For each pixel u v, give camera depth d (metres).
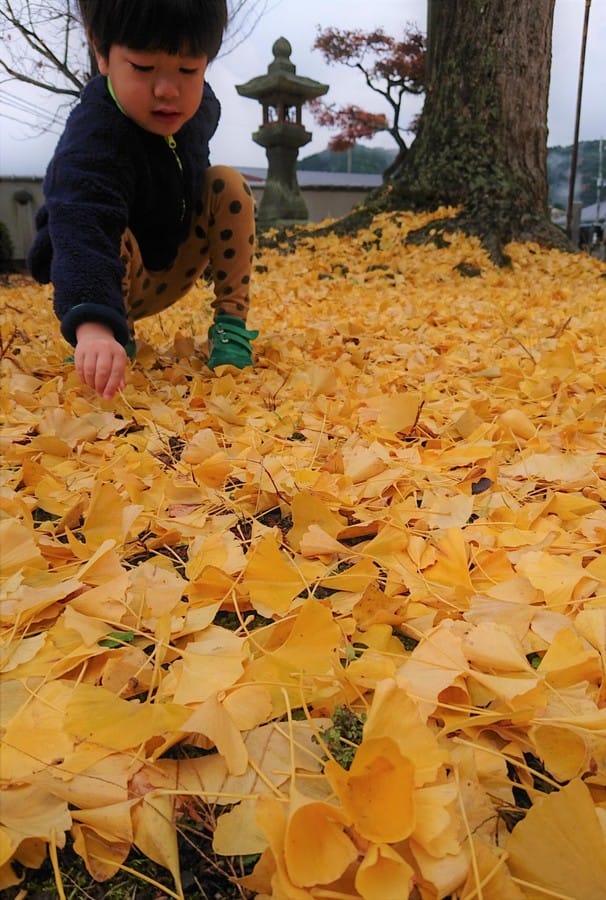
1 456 1.15
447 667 0.60
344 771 0.44
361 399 1.56
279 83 9.09
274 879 0.41
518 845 0.43
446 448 1.27
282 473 1.07
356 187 14.88
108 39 1.38
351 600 0.75
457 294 3.53
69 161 1.48
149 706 0.52
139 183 1.61
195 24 1.35
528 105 4.89
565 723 0.53
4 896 0.45
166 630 0.63
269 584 0.75
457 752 0.52
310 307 3.10
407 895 0.40
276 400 1.58
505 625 0.68
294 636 0.63
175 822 0.48
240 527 0.96
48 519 1.01
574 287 3.89
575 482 1.07
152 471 1.13
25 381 1.59
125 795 0.48
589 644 0.64
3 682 0.60
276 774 0.51
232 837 0.46
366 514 0.95
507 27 4.79
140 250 1.85
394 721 0.48
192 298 3.62
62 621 0.68
